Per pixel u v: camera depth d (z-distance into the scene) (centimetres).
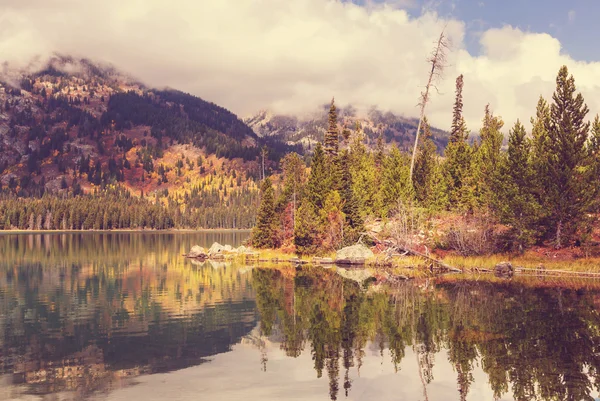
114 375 1611
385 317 2562
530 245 5191
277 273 4962
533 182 4881
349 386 1500
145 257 7250
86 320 2553
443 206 6350
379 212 7031
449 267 5009
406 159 7912
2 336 2175
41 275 4744
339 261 6028
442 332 2192
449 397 1390
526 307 2791
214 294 3475
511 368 1644
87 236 17450
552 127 4938
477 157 6253
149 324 2445
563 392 1406
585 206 4634
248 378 1580
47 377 1591
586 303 2909
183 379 1573
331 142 7725
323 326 2372
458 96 7106
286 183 8675
